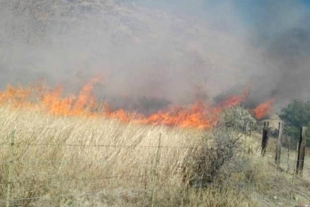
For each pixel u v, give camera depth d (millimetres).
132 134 6918
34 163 5156
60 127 6328
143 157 6203
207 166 6582
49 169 5152
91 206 5004
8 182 4516
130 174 5879
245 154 7996
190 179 6250
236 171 6965
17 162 5012
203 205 5664
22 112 6988
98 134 6422
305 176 9141
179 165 6395
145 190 5672
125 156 6070
